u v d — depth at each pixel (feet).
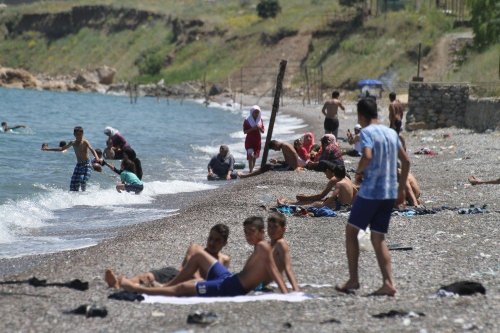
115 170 225.76
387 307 97.25
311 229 156.04
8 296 103.14
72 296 103.81
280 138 426.51
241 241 146.10
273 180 229.66
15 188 226.38
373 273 118.62
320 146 269.44
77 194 215.72
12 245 152.25
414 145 334.65
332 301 100.53
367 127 105.29
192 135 483.10
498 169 251.19
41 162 298.35
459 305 97.50
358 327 87.92
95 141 431.84
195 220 169.17
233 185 246.68
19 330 88.02
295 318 91.91
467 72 615.16
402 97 605.31
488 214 168.25
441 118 398.42
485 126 371.15
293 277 108.78
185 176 279.90
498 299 100.63
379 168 104.53
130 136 454.81
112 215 190.39
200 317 90.43
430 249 135.95
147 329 88.28
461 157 287.89
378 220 105.19
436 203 187.01
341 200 176.04
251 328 87.66
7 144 368.07
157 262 129.49
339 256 132.67
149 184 238.07
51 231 168.14
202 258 106.83
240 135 492.13
